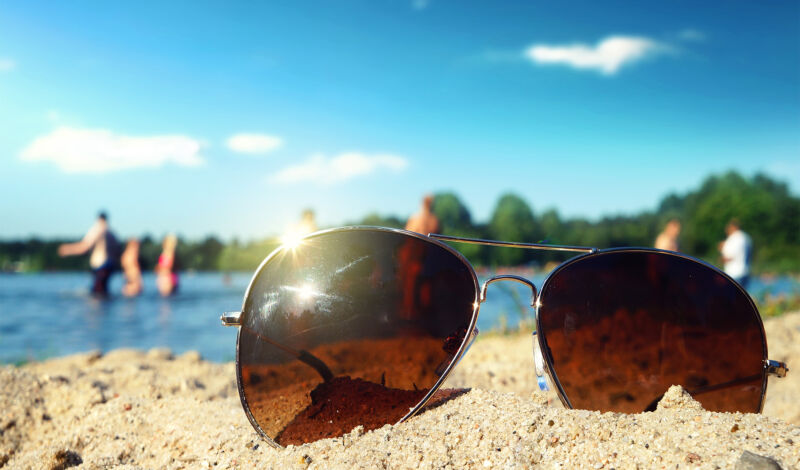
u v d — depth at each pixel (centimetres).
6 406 20
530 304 15
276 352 15
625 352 15
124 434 18
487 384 27
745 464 10
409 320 15
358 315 15
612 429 12
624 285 15
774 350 37
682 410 13
